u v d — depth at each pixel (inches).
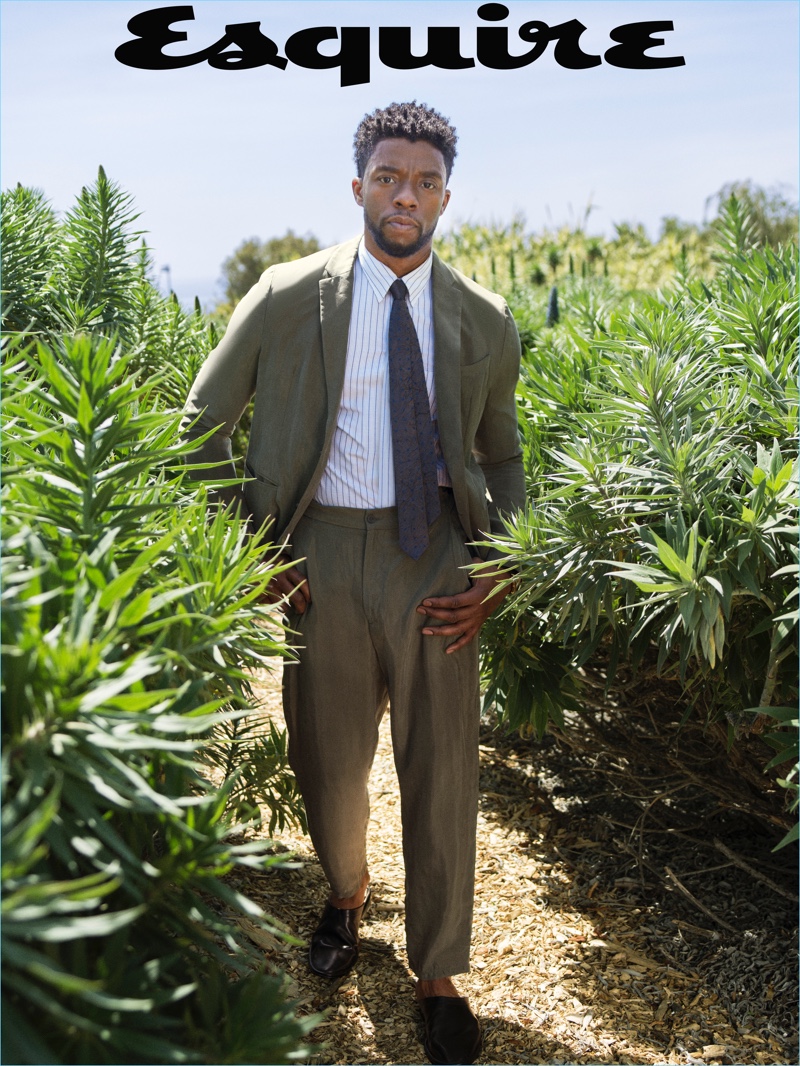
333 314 75.2
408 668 77.4
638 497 72.4
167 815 44.4
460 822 79.0
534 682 96.4
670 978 85.4
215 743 79.6
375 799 117.4
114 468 54.8
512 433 87.0
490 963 88.4
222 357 78.7
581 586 74.5
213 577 53.8
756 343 91.3
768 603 67.9
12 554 47.9
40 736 39.3
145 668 41.9
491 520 86.4
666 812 109.6
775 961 85.8
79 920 36.0
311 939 87.4
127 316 120.5
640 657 83.0
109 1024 39.7
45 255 117.1
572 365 112.7
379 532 76.4
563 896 98.7
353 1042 77.0
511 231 701.3
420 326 76.9
